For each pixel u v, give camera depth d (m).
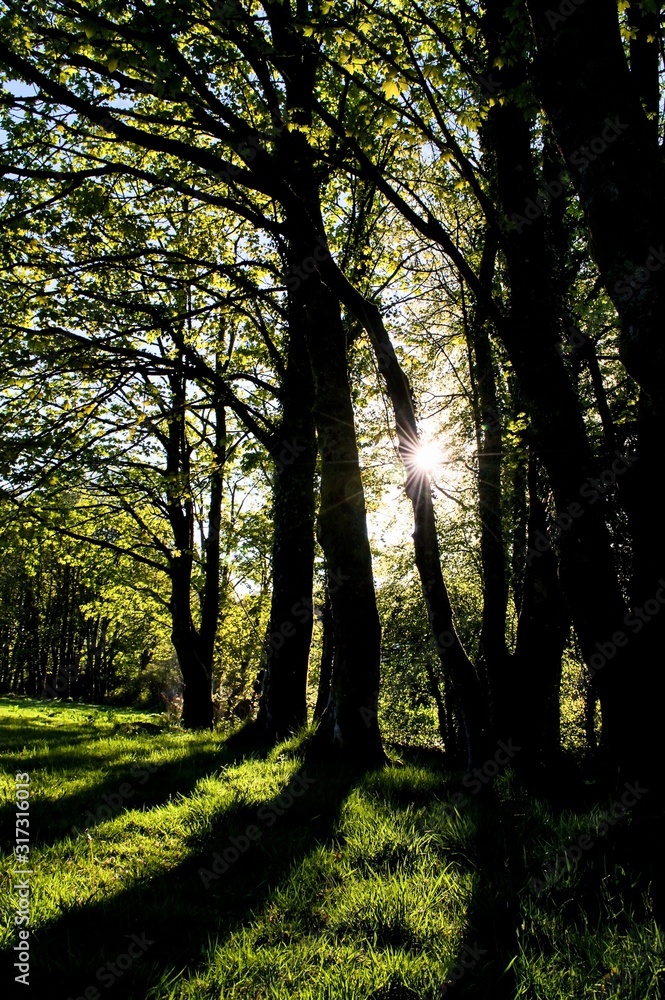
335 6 6.05
